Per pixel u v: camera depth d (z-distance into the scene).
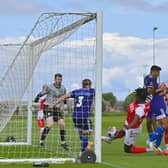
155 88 15.86
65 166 12.19
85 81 14.34
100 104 12.99
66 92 15.95
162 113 15.88
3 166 12.21
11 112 16.36
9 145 18.39
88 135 14.09
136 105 15.23
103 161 13.44
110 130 15.66
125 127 15.42
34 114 19.08
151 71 15.91
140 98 15.17
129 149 15.54
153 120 16.27
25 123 19.19
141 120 15.34
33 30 14.16
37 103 18.73
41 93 16.98
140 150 15.49
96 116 12.98
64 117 15.73
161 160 13.82
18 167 12.02
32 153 15.14
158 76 15.95
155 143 15.49
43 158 13.40
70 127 15.08
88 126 14.13
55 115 16.66
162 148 16.97
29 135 18.78
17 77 16.06
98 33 13.08
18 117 18.83
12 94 16.14
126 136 15.42
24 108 18.88
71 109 14.73
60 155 14.48
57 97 16.77
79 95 14.29
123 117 55.84
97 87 13.02
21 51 16.09
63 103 15.66
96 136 12.99
